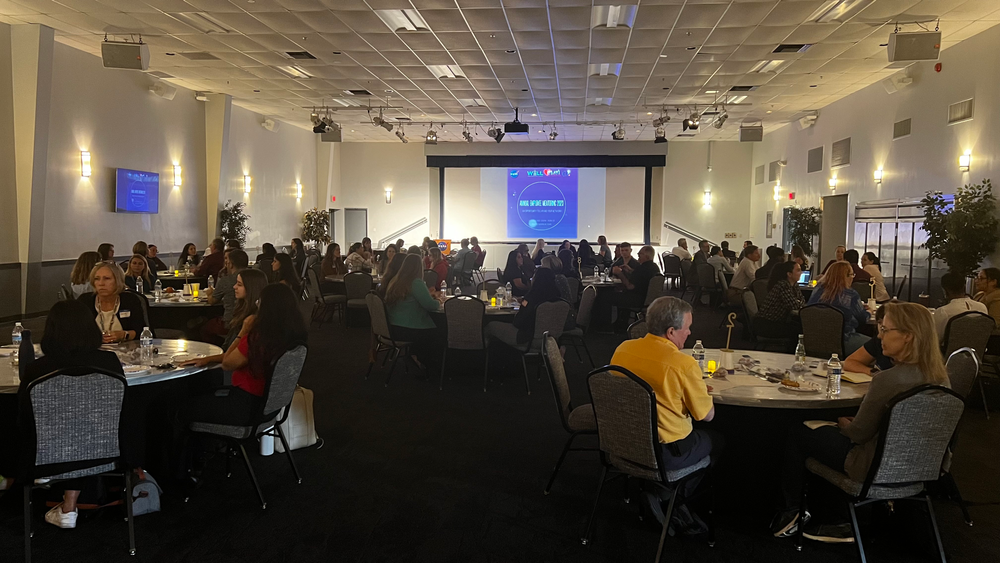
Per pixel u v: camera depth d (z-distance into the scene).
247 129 15.13
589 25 8.12
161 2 7.48
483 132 18.05
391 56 9.78
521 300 7.02
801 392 3.04
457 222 20.27
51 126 9.35
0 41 8.52
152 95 11.71
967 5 7.34
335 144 20.28
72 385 2.72
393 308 6.00
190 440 3.54
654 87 11.84
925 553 2.90
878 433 2.60
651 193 19.66
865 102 11.94
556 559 2.90
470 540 3.06
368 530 3.15
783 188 16.73
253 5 7.53
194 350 3.96
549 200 19.97
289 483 3.70
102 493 3.20
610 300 9.12
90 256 6.13
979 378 5.07
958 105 8.95
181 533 3.10
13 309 9.02
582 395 5.70
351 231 20.55
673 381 2.79
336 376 6.34
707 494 3.16
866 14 7.66
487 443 4.40
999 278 5.70
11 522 3.16
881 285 8.02
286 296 3.49
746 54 9.47
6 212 8.86
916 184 10.11
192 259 11.32
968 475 3.87
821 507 3.07
